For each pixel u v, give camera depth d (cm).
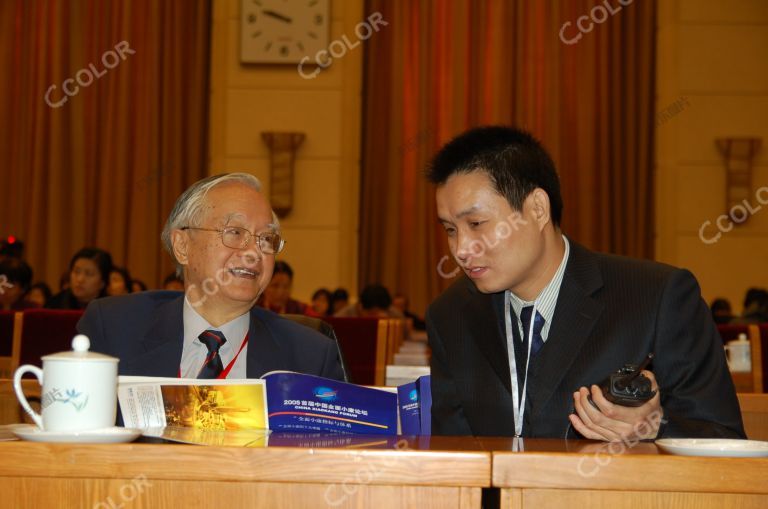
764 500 93
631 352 153
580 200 788
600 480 93
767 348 329
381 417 127
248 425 123
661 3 781
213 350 174
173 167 790
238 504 95
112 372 110
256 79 777
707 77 776
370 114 798
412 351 421
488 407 162
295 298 770
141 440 105
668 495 93
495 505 101
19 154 806
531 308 162
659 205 773
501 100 793
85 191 804
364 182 798
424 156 798
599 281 160
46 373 108
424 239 796
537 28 795
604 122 786
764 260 762
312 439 109
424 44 798
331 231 775
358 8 777
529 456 93
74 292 420
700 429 140
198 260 175
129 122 796
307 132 777
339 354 185
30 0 806
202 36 791
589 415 122
